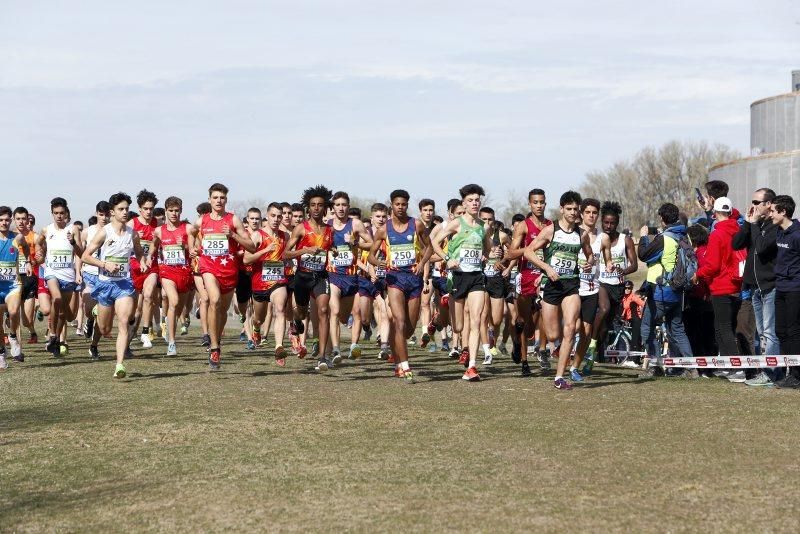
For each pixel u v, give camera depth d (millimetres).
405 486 8805
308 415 12852
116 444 11125
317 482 9047
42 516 8094
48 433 11859
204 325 23641
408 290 16719
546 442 10773
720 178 63000
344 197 18875
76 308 23672
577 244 15195
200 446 10922
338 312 19047
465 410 13156
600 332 19828
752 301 16109
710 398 14008
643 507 7934
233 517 7895
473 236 16516
